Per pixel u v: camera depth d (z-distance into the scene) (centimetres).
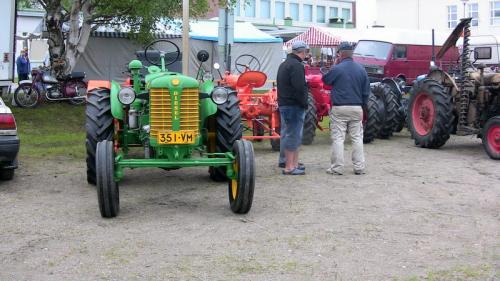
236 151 587
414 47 2328
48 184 748
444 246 500
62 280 427
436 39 2406
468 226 559
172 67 828
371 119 1100
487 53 1845
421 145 1055
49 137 1191
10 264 459
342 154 799
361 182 752
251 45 2414
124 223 569
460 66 1093
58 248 496
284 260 466
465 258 470
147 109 666
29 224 566
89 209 622
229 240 516
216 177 756
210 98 639
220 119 719
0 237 526
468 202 651
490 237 524
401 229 549
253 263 459
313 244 505
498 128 923
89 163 719
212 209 622
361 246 500
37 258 472
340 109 788
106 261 464
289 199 662
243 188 575
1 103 750
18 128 1284
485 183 749
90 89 762
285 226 558
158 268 448
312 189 712
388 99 1158
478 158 946
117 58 2109
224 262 461
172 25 2025
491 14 3541
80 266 454
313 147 1061
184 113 589
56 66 1593
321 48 2912
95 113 721
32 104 1514
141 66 707
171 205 641
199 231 542
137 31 1742
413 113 1077
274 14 4644
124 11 1639
